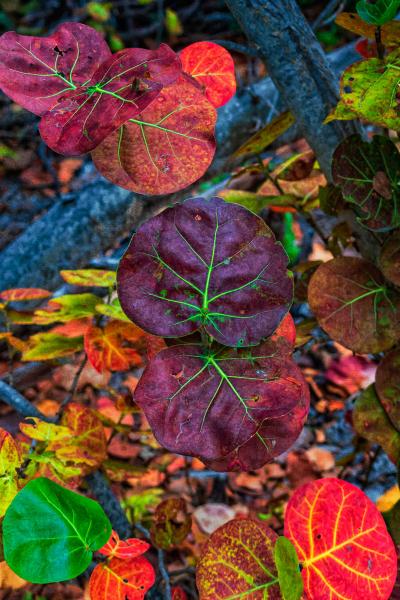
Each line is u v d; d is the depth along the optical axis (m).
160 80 0.72
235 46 0.95
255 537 0.81
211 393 0.73
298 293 1.20
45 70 0.76
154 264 0.73
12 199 4.07
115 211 2.62
